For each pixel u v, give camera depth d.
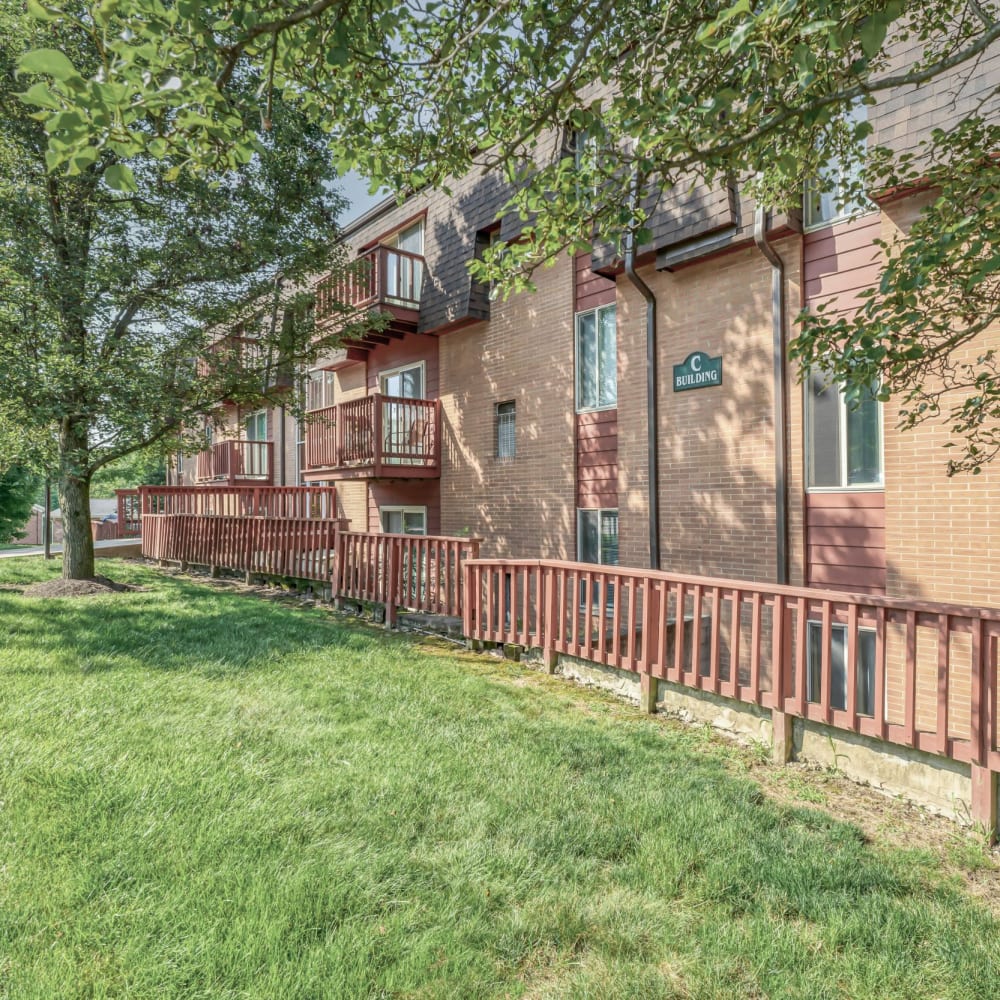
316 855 2.80
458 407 11.34
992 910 2.71
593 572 5.54
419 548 7.47
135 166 8.48
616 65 3.64
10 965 2.13
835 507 6.54
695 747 4.32
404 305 11.45
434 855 2.86
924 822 3.46
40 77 7.32
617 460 8.73
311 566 9.57
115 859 2.69
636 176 3.85
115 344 8.75
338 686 5.20
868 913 2.59
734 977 2.24
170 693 4.83
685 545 7.86
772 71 2.70
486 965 2.24
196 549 12.62
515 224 9.59
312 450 12.69
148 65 2.34
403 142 3.74
